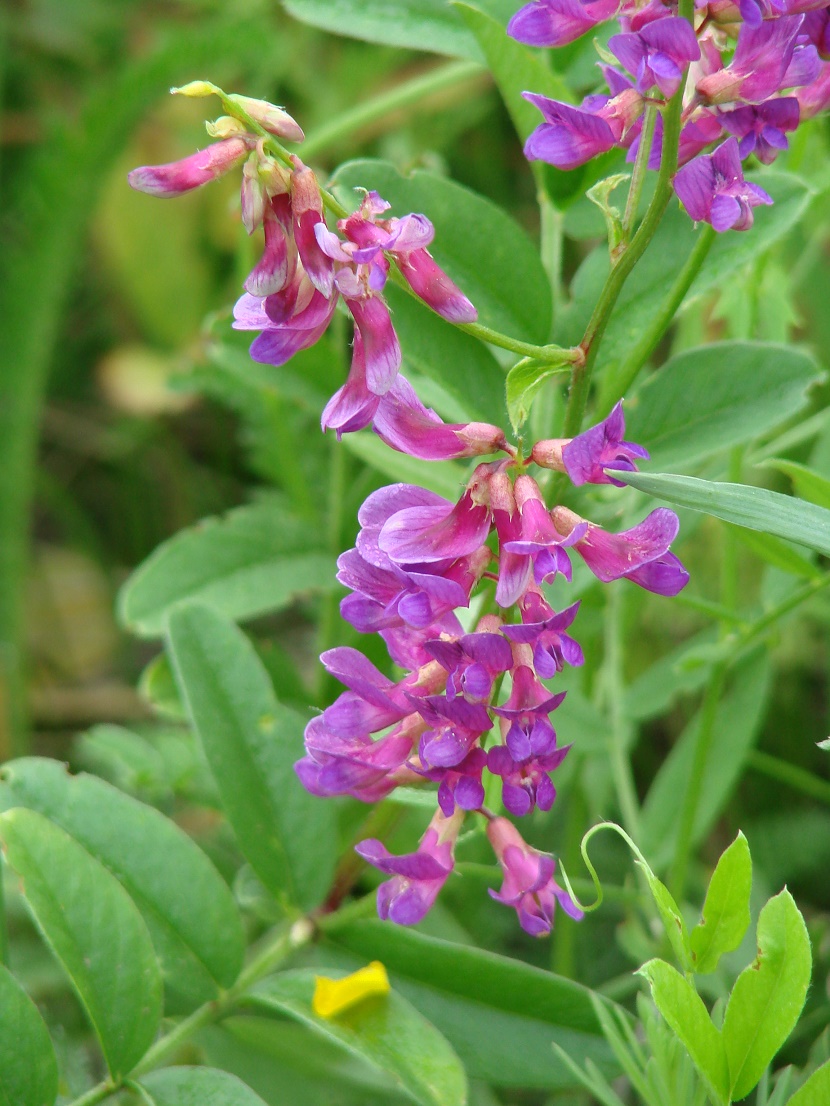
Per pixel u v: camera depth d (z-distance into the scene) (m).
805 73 0.28
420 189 0.33
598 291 0.33
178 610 0.33
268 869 0.32
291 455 0.44
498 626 0.28
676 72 0.27
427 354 0.32
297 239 0.27
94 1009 0.30
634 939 0.38
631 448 0.28
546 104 0.28
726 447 0.32
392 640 0.29
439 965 0.32
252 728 0.33
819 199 0.38
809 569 0.34
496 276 0.33
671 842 0.38
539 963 0.41
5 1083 0.29
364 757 0.29
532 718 0.27
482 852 0.40
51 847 0.30
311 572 0.39
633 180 0.29
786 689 0.45
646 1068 0.29
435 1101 0.29
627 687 0.42
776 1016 0.27
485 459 0.36
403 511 0.28
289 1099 0.34
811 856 0.42
